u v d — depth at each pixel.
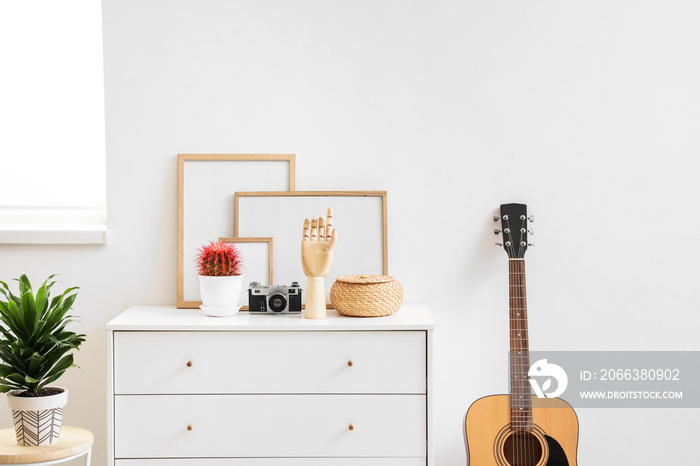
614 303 2.21
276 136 2.18
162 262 2.19
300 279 2.14
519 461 1.93
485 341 2.20
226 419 1.84
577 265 2.20
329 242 1.91
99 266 2.18
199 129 2.17
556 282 2.20
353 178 2.18
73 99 2.25
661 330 2.21
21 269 2.17
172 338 1.83
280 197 2.15
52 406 1.80
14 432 1.93
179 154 2.16
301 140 2.18
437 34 2.18
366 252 2.15
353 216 2.15
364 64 2.18
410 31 2.18
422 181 2.19
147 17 2.16
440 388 2.21
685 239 2.20
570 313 2.20
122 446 1.83
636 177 2.20
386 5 2.17
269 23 2.17
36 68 2.24
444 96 2.18
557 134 2.19
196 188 2.16
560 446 1.93
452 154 2.19
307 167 2.18
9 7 2.24
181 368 1.83
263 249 2.14
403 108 2.18
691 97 2.19
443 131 2.18
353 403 1.84
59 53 2.25
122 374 1.83
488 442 1.94
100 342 2.19
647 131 2.19
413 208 2.19
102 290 2.18
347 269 2.15
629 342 2.21
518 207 2.11
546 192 2.19
